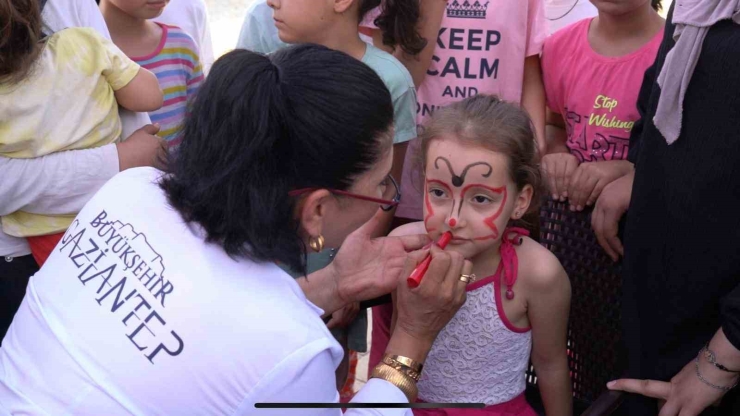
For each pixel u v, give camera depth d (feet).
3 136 4.72
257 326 2.85
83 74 4.94
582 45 6.07
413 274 3.50
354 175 3.00
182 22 7.86
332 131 2.86
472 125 3.90
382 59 5.61
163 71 6.44
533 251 4.21
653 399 4.29
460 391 4.45
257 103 2.82
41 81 4.75
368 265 4.17
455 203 3.97
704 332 4.05
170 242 3.01
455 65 6.57
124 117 5.49
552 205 4.94
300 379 2.86
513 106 4.10
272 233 2.93
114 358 2.86
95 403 2.83
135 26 6.38
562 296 4.20
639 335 4.24
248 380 2.82
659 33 5.80
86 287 3.05
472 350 4.34
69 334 2.96
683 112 3.78
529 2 6.45
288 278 3.10
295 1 5.33
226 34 17.04
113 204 3.25
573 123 6.16
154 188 3.24
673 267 4.00
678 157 3.84
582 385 4.91
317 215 3.13
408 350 3.64
